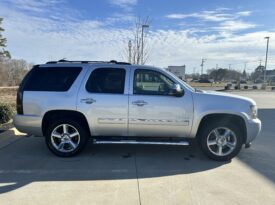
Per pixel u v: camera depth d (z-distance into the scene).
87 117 6.40
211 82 69.88
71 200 4.45
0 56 51.69
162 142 6.39
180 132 6.43
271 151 7.23
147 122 6.35
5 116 9.49
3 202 4.38
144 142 6.39
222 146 6.38
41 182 5.11
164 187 4.94
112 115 6.37
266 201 4.47
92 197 4.55
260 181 5.24
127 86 6.41
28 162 6.18
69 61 6.78
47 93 6.46
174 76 6.52
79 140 6.50
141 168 5.88
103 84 6.46
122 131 6.46
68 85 6.48
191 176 5.46
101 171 5.68
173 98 6.33
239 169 5.86
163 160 6.40
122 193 4.70
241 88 49.25
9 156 6.59
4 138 7.91
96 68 6.52
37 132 6.57
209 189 4.88
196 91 6.53
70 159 6.40
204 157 6.65
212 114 6.38
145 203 4.36
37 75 6.60
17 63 42.91
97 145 7.55
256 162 6.33
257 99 26.02
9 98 19.00
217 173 5.62
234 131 6.32
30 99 6.48
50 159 6.39
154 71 6.46
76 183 5.08
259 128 6.48
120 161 6.30
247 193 4.74
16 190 4.79
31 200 4.44
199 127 6.46
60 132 6.55
